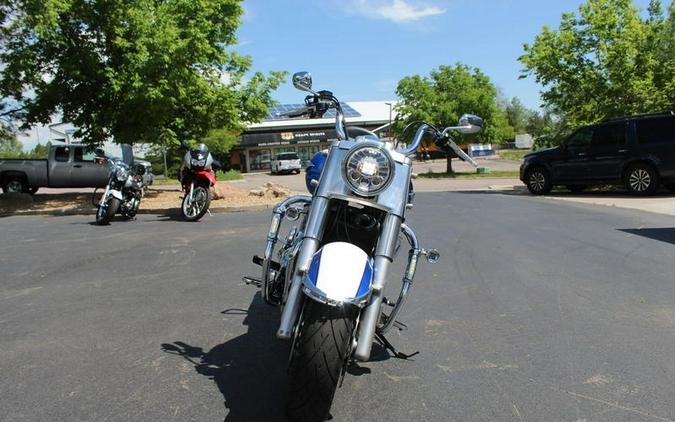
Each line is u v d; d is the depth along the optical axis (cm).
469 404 336
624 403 338
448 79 3453
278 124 5778
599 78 1878
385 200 339
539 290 581
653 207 1248
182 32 1484
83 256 754
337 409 327
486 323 481
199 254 764
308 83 414
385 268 329
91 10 1411
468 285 602
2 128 1585
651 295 559
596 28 1872
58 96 1517
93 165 1983
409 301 544
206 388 351
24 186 1952
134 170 1152
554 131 2092
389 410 327
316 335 284
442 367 390
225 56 1739
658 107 1777
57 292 573
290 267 347
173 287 592
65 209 1359
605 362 398
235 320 484
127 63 1450
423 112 3291
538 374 379
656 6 2080
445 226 1007
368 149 329
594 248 791
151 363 390
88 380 361
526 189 1970
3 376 366
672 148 1491
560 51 1919
